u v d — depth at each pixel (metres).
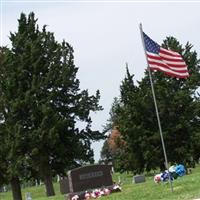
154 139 48.78
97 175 29.81
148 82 52.34
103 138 51.12
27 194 43.31
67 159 48.38
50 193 47.75
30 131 46.88
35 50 48.81
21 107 46.81
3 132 47.88
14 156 46.50
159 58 22.30
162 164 49.50
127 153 51.16
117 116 53.53
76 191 29.14
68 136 48.84
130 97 50.75
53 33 50.88
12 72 48.44
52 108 47.56
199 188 21.88
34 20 51.25
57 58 49.81
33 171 49.16
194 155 49.94
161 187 24.92
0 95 48.59
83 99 50.31
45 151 47.00
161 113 49.06
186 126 49.00
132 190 27.20
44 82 47.97
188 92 51.78
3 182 49.56
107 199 25.02
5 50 50.50
